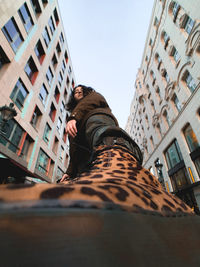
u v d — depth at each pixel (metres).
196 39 10.19
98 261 0.16
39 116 14.02
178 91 12.58
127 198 0.29
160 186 0.53
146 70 20.42
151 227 0.25
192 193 10.62
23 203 0.17
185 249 0.24
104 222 0.20
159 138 16.61
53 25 18.53
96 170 0.50
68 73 25.14
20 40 11.16
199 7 9.88
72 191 0.23
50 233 0.15
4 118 6.04
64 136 21.55
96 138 0.73
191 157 10.66
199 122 10.09
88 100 1.11
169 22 13.62
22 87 11.18
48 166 15.26
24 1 11.51
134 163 0.55
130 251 0.19
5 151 8.72
